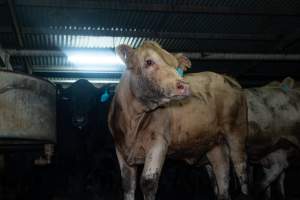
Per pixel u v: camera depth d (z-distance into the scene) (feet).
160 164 13.62
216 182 18.35
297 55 26.68
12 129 12.56
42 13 20.84
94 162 26.30
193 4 20.74
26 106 12.98
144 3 20.43
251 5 21.24
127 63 13.19
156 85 12.07
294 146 22.24
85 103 24.38
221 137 17.37
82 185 25.52
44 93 13.76
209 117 16.15
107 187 26.45
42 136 13.48
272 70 33.12
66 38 23.94
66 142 26.03
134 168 14.69
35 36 23.52
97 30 23.18
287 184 36.60
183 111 15.20
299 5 21.39
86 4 20.06
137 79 12.84
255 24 23.59
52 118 14.25
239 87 18.07
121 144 14.28
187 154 16.80
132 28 23.29
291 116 22.18
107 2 20.13
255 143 21.77
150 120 13.80
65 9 20.51
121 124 14.05
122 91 13.97
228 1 20.66
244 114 17.71
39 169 25.82
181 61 14.10
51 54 24.71
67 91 25.07
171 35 24.30
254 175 30.22
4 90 12.50
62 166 26.03
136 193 26.81
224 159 18.16
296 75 34.63
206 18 22.45
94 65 28.45
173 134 14.92
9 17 21.15
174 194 31.09
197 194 31.76
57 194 25.70
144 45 13.00
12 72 12.76
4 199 24.45
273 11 21.71
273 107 22.16
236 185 21.98
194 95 15.85
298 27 24.11
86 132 25.71
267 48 27.20
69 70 30.01
